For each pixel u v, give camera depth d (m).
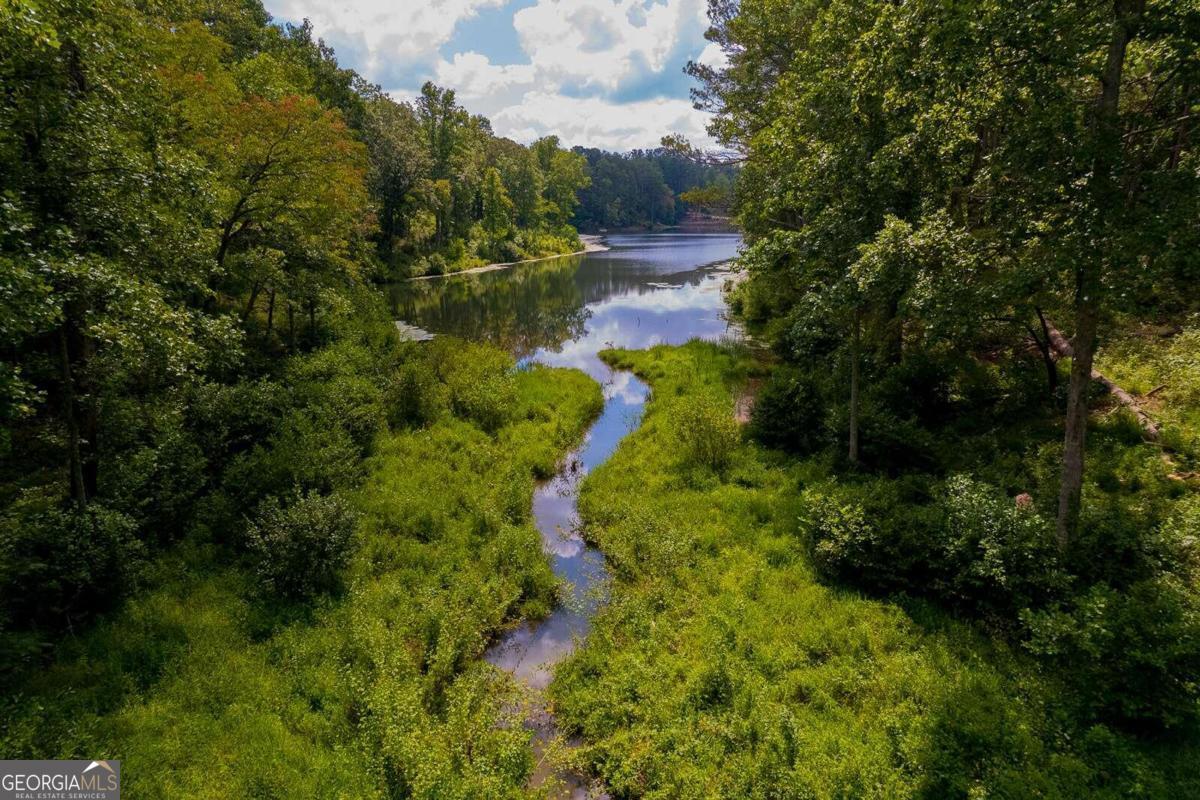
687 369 21.14
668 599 8.76
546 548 11.05
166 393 11.71
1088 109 6.88
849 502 9.39
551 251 79.62
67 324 8.40
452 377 18.92
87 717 6.11
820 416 13.63
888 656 7.16
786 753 5.85
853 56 10.83
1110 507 8.30
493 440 15.61
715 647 7.54
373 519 10.73
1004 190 7.80
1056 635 6.15
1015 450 11.25
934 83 8.18
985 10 6.91
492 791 5.49
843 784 5.48
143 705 6.52
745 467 13.02
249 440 12.22
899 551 8.38
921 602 8.08
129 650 7.22
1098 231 6.37
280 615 8.26
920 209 10.70
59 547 7.48
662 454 14.16
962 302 7.98
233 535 9.76
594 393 19.84
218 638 7.59
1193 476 9.34
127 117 8.87
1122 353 13.64
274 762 5.89
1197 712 5.37
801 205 12.82
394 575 9.37
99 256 7.79
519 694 7.29
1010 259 8.30
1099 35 6.25
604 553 10.70
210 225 16.23
